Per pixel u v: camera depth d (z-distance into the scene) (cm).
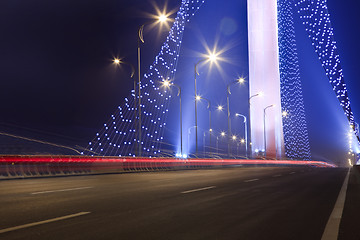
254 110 9025
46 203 925
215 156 10744
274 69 9125
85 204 911
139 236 573
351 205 962
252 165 6850
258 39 9244
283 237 583
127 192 1214
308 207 917
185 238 567
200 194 1175
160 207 877
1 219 697
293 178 2159
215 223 688
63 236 564
